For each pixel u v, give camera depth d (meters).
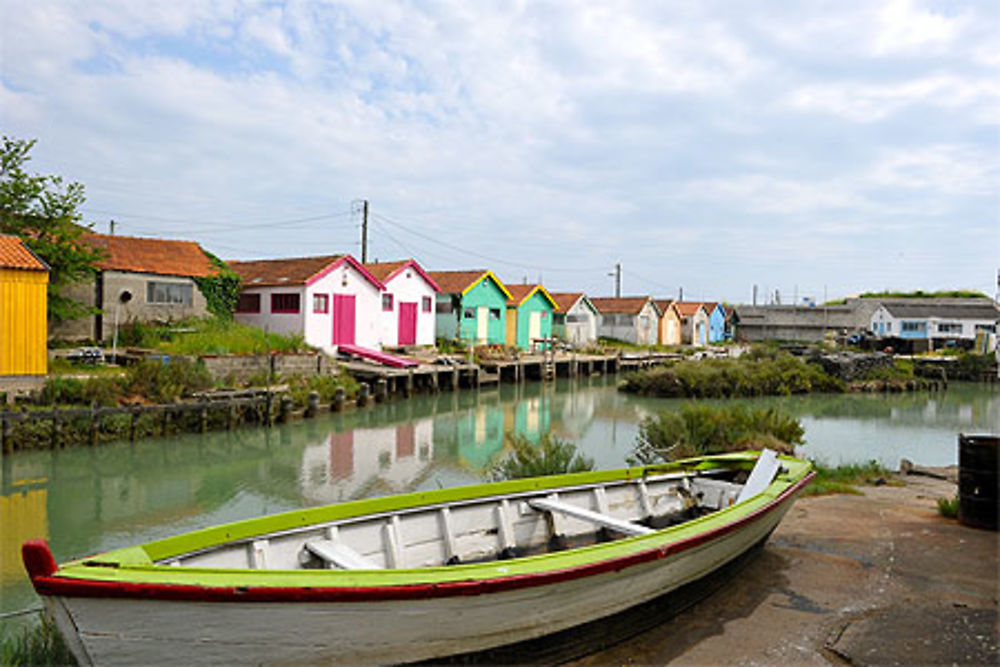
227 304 26.55
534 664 4.74
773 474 7.44
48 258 18.94
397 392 25.14
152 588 3.61
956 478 11.71
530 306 39.88
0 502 10.78
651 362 40.59
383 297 30.36
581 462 10.58
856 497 9.97
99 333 22.72
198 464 13.71
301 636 3.87
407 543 5.84
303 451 15.25
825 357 35.84
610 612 5.04
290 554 5.13
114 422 15.46
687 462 8.34
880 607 5.82
